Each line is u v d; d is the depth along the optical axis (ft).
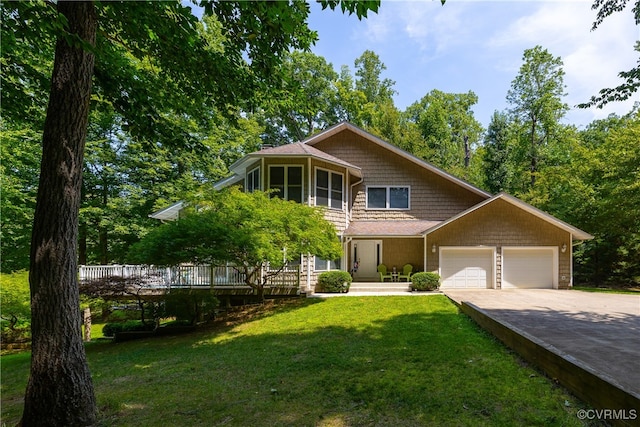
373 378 15.64
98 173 61.67
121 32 17.24
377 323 27.66
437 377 15.25
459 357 17.90
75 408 12.55
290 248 35.22
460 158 120.88
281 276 43.29
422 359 17.95
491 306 32.86
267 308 38.06
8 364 26.94
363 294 43.52
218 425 11.92
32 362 12.64
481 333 22.84
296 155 43.98
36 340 12.62
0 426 13.58
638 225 52.24
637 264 57.11
